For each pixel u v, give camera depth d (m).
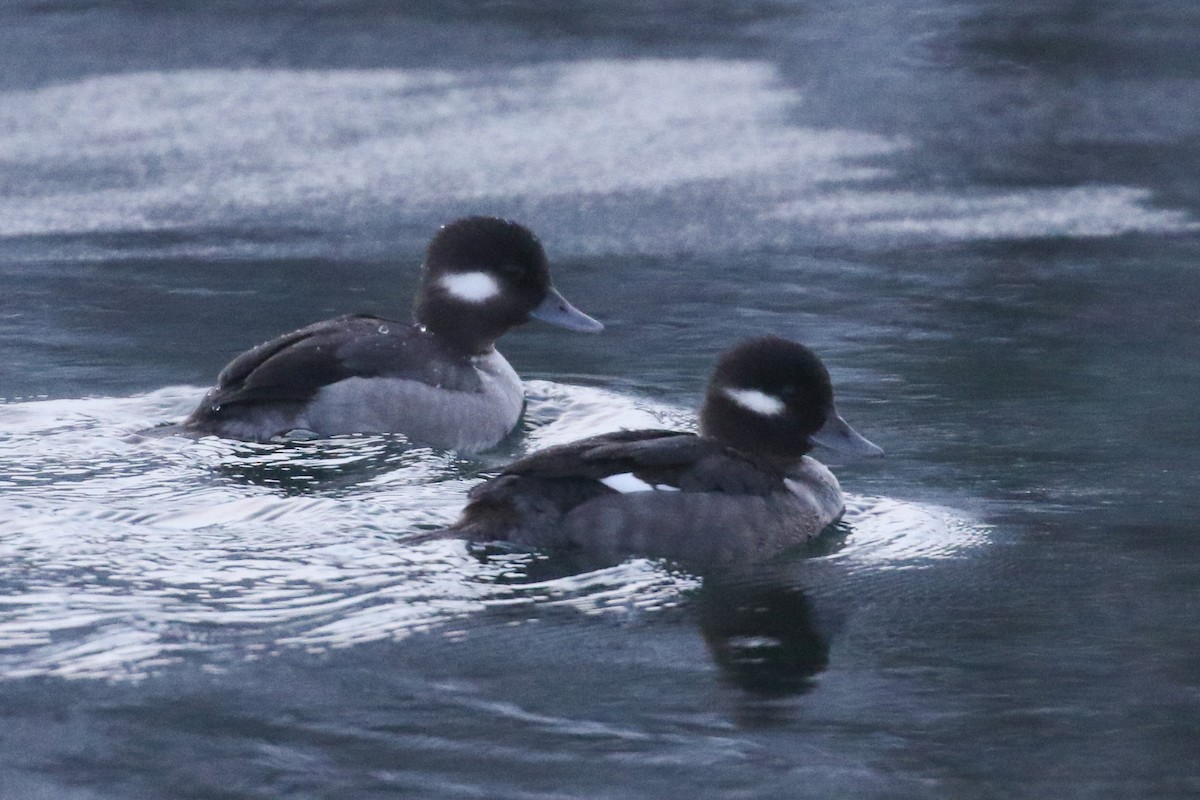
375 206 21.81
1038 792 7.64
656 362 15.97
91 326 16.69
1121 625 9.61
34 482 11.59
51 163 23.77
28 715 8.19
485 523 10.59
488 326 14.34
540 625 9.45
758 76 29.42
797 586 10.27
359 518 11.04
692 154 24.52
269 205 21.88
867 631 9.53
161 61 29.97
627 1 35.34
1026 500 12.02
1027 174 23.73
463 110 26.95
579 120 26.33
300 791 7.54
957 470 12.75
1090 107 27.47
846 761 7.92
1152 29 32.47
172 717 8.20
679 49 31.44
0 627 9.12
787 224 21.19
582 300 18.12
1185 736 8.20
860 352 16.12
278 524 10.88
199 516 11.01
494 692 8.56
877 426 13.90
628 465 10.75
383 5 34.38
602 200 22.14
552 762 7.84
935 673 8.95
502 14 34.09
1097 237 20.59
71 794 7.49
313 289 18.30
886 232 20.83
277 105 27.20
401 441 12.99
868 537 11.26
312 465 12.33
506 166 23.77
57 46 30.61
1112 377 15.23
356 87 28.48
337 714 8.27
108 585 9.74
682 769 7.81
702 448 11.05
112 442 12.55
